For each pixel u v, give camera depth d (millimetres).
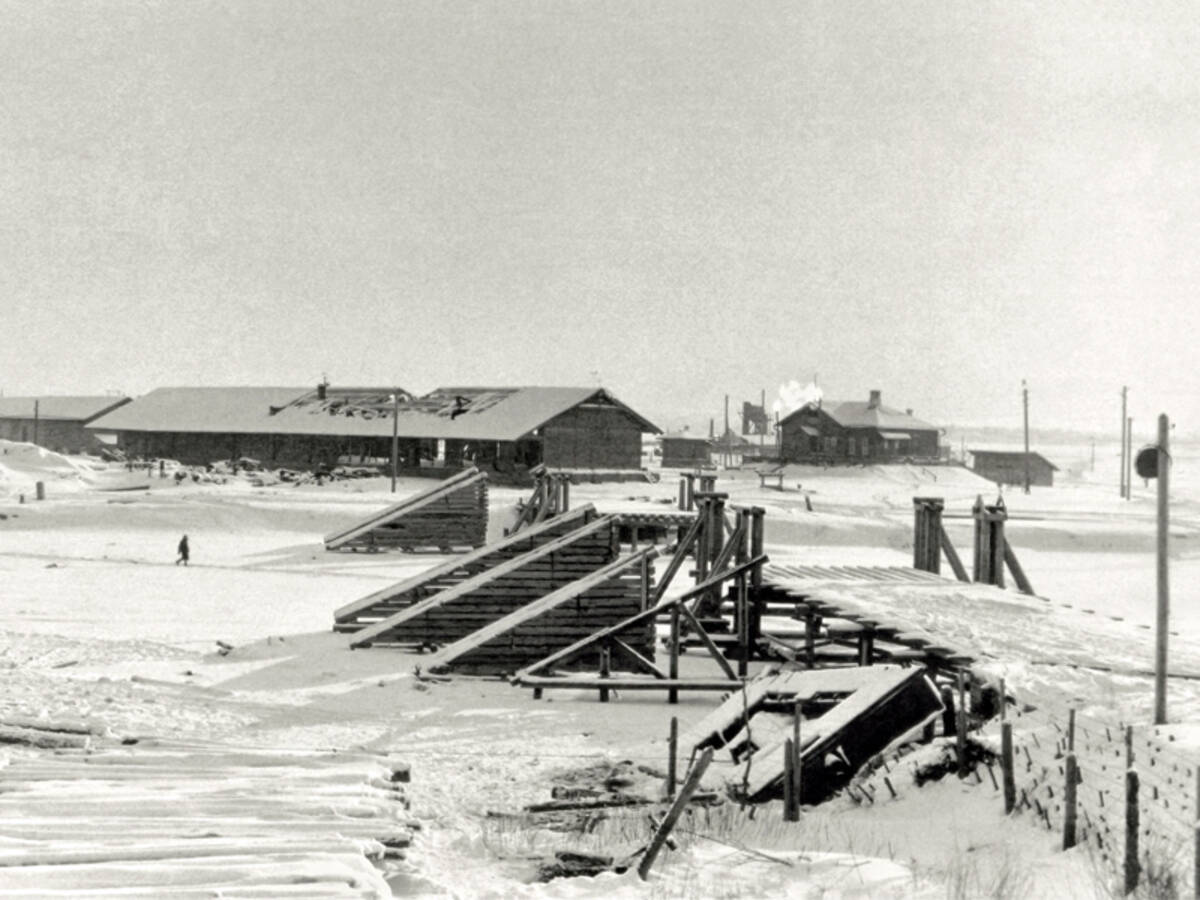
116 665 30625
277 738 23125
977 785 17984
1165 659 19047
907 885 13789
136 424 124312
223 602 43906
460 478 66188
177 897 10891
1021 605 31656
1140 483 159625
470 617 34531
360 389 123562
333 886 11414
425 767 21172
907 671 20625
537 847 15945
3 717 20734
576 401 105125
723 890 13742
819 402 151500
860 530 79250
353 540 64438
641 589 32562
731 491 101812
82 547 62844
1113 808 15102
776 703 22359
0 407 155750
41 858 11922
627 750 22797
